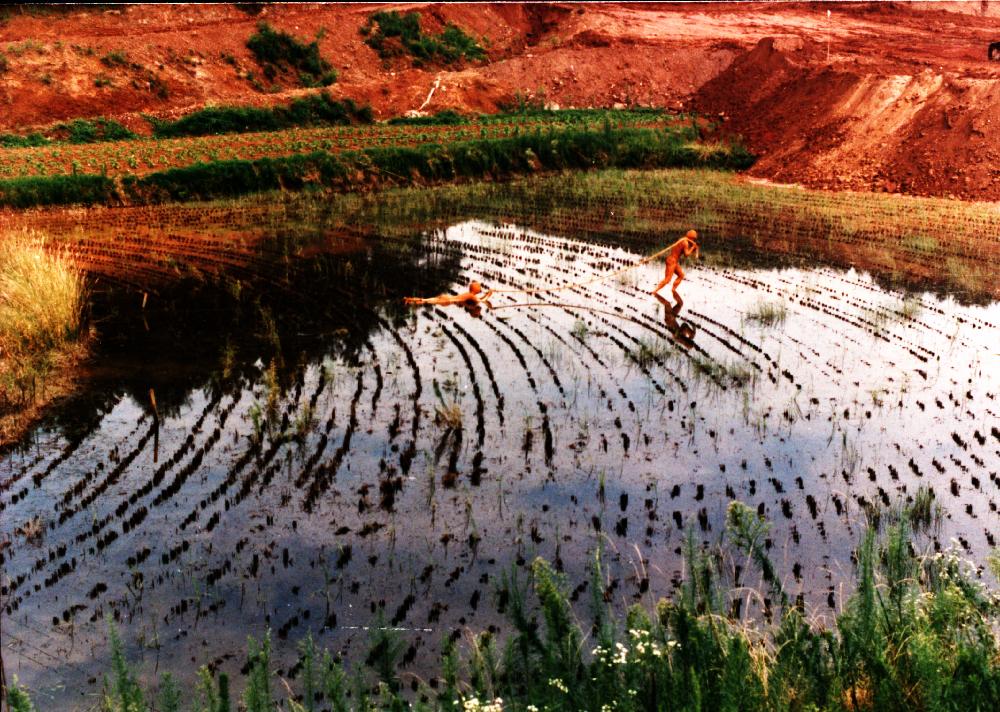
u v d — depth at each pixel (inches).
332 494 370.6
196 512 354.0
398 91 1615.4
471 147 1152.2
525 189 1074.7
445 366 510.0
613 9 2001.7
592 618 283.4
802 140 1210.6
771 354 526.6
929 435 423.2
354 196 1040.8
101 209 967.0
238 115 1422.2
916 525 341.1
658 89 1652.3
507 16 2043.6
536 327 577.9
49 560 323.3
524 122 1401.3
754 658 208.8
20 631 284.2
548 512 355.3
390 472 388.8
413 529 343.6
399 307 622.8
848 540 331.6
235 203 997.8
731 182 1136.2
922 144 1073.5
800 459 399.9
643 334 561.3
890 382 485.4
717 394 470.3
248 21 1740.9
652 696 202.1
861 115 1170.6
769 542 330.3
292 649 273.3
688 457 402.6
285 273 714.2
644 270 720.3
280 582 309.7
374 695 248.4
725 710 188.9
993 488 373.4
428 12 1925.4
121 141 1288.1
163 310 615.8
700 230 857.5
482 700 221.5
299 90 1568.7
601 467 392.8
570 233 852.0
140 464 396.8
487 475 385.7
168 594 303.4
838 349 535.8
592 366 509.4
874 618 221.5
